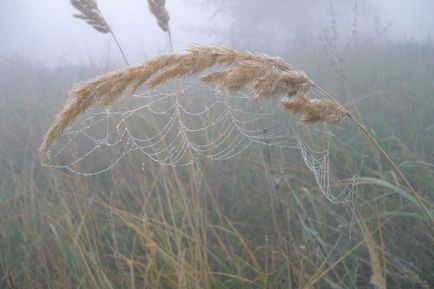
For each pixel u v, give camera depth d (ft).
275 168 12.01
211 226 9.32
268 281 8.80
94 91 4.97
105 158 13.56
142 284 8.50
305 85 5.18
